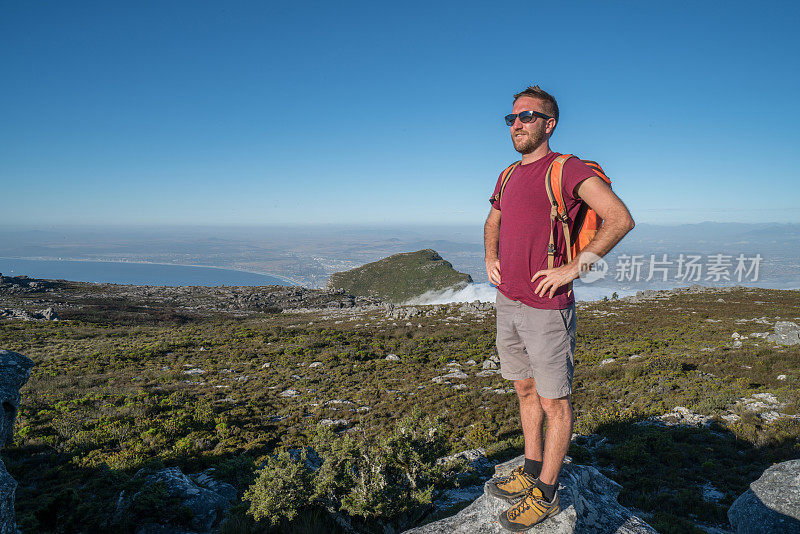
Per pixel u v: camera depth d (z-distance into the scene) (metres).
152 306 76.38
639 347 31.97
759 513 4.43
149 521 7.59
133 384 25.14
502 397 21.64
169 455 13.67
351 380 26.98
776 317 44.03
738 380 20.36
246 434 16.67
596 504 2.83
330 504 6.43
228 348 37.94
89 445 14.23
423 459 6.51
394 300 195.12
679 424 14.73
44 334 42.31
